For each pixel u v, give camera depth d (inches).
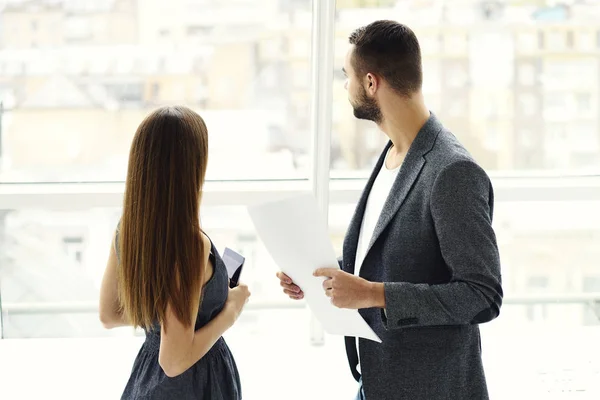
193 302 64.8
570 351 145.3
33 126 137.9
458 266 64.2
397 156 75.4
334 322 71.7
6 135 137.6
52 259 144.0
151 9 134.4
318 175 139.5
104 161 140.6
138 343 147.4
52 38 134.3
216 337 68.9
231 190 139.5
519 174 146.2
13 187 139.1
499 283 64.6
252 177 143.4
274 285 148.3
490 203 69.1
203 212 142.5
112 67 136.5
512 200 144.3
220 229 143.8
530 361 141.1
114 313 73.0
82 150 139.6
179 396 68.9
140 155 65.7
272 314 150.2
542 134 144.5
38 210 140.7
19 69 135.1
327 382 133.2
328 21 131.0
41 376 132.9
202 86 138.5
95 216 142.0
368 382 70.2
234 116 140.3
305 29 136.6
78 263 144.5
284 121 141.0
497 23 138.7
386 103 72.4
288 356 143.6
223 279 70.3
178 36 135.8
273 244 69.1
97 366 137.2
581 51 140.9
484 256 64.2
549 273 151.8
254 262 146.4
